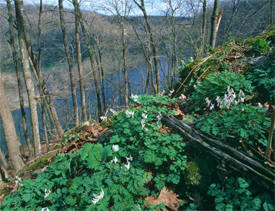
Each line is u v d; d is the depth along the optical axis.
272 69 3.66
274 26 5.38
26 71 6.43
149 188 2.77
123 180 2.60
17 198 2.88
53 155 4.32
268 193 2.07
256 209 1.97
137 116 3.62
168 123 3.42
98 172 2.77
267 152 2.22
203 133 2.92
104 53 14.71
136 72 21.39
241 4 11.90
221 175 2.42
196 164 2.68
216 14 6.62
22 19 5.96
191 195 2.58
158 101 4.08
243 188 2.14
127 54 14.77
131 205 2.41
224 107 3.16
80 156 3.21
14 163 7.16
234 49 4.96
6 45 10.05
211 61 4.98
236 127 2.64
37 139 7.28
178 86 5.45
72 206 2.61
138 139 3.26
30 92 6.68
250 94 3.62
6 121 6.76
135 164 2.95
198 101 3.93
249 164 2.28
